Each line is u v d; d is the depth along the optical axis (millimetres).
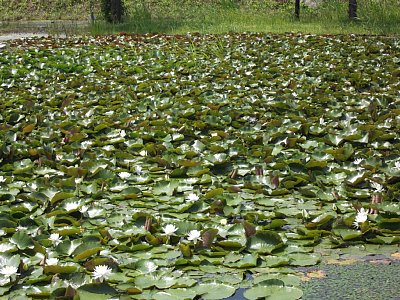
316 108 6359
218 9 17516
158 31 14234
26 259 3275
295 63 9078
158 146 5125
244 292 2926
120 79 8133
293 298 2852
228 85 7547
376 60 9062
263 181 4410
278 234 3428
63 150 5184
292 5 18109
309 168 4609
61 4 20266
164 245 3449
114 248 3383
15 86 7883
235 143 5227
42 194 4098
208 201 4051
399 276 3104
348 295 2920
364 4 14750
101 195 4211
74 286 2979
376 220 3678
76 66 9102
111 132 5652
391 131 5559
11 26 17594
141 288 2965
